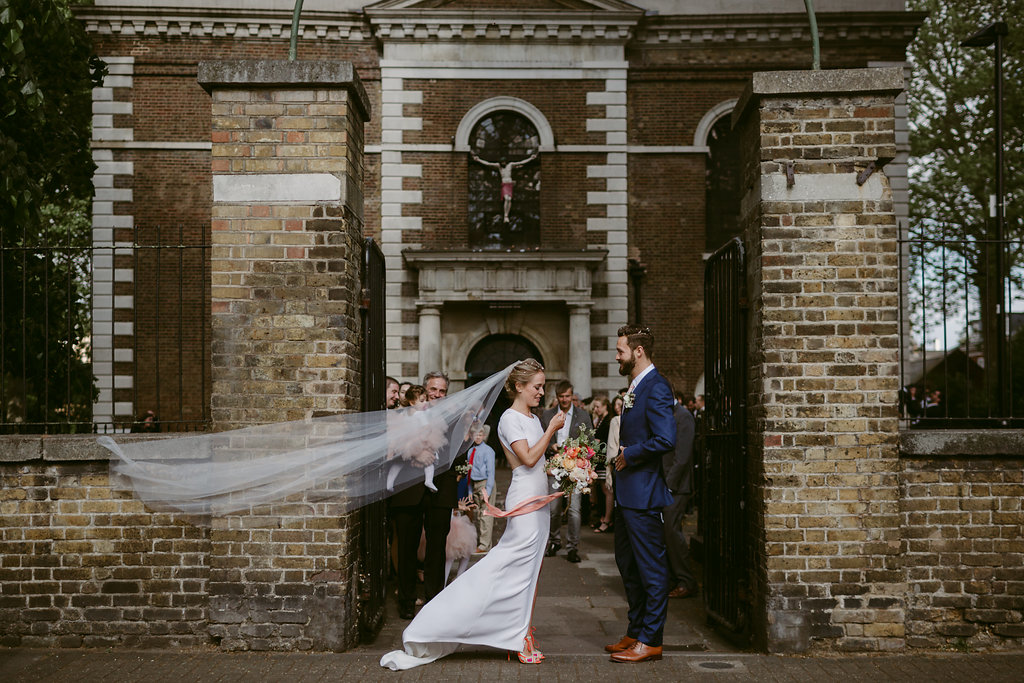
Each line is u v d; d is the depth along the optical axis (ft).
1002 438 19.53
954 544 19.63
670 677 17.63
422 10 60.08
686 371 61.11
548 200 61.16
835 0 61.26
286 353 19.92
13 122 27.61
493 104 61.11
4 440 19.97
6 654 19.33
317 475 19.62
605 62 61.11
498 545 19.36
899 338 19.54
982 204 72.43
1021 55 73.20
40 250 20.76
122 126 59.67
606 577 28.91
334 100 20.18
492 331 60.34
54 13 28.32
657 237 61.77
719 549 21.74
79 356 29.45
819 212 19.69
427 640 18.51
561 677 17.67
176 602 19.92
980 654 19.20
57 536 20.03
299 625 19.45
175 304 58.18
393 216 60.54
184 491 19.76
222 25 59.98
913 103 82.23
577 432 33.19
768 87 19.63
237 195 20.13
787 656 19.11
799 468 19.35
